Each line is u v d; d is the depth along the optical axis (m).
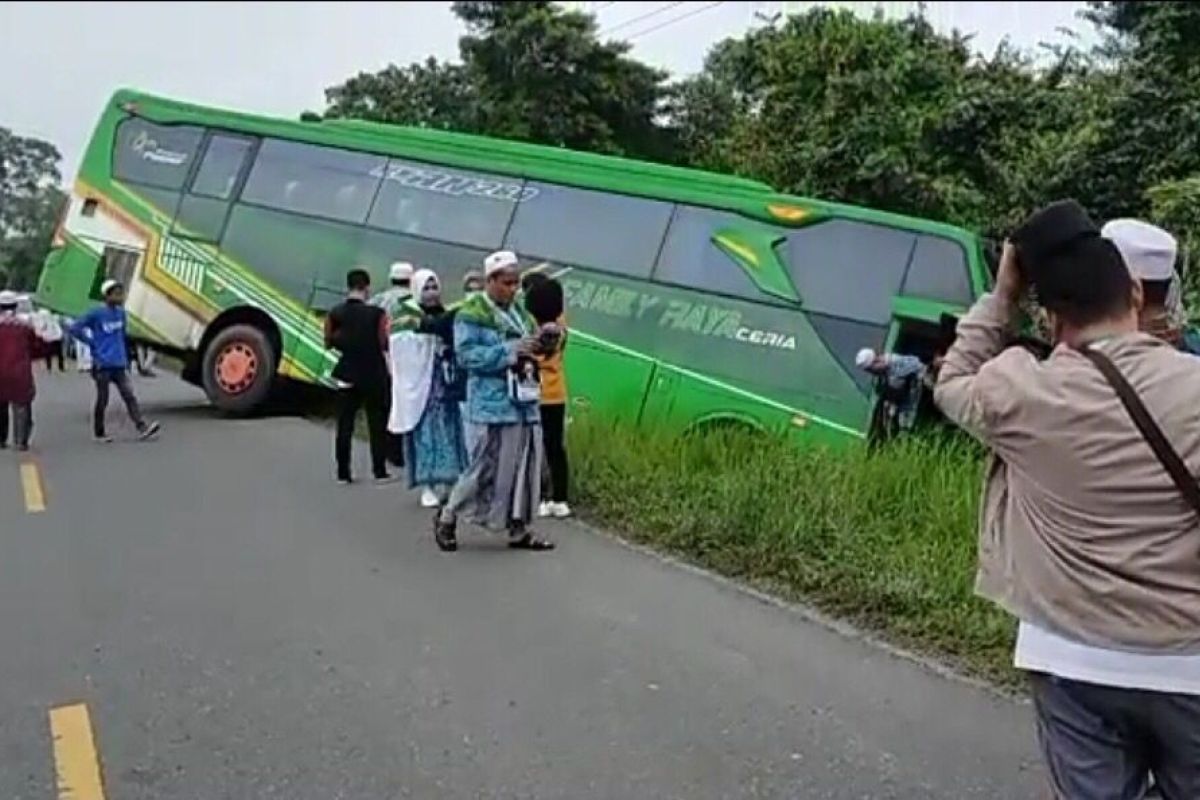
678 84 33.03
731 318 13.85
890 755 5.36
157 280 17.16
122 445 14.30
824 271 13.56
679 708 5.88
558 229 15.00
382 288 16.03
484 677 6.28
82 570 8.36
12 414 14.62
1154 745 3.08
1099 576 2.98
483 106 31.98
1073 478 3.00
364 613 7.41
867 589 7.58
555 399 10.03
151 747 5.32
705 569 8.61
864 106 22.64
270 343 16.77
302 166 16.78
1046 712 3.12
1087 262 3.10
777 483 9.45
